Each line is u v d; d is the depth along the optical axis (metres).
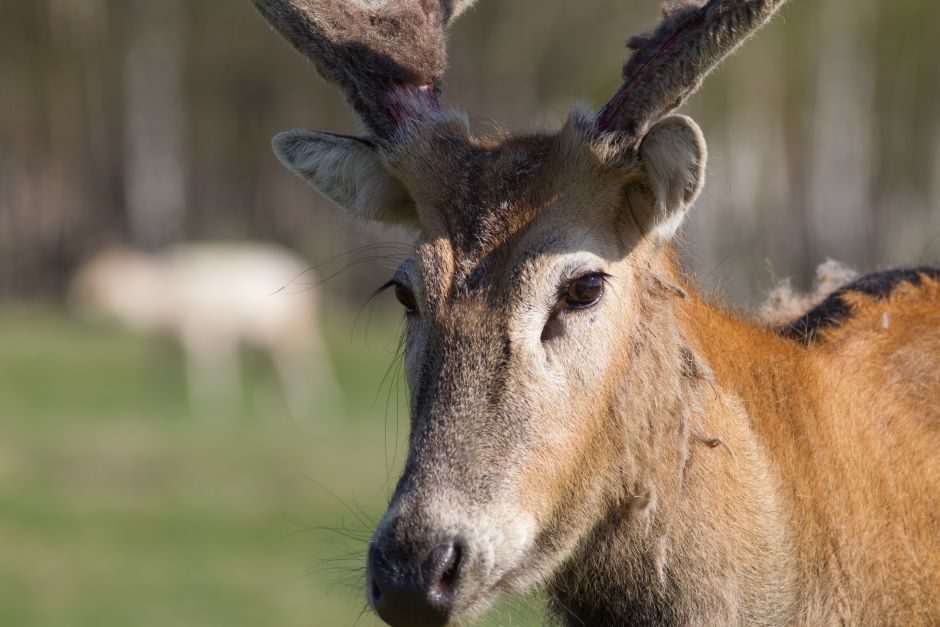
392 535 6.25
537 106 59.84
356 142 7.50
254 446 26.39
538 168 6.95
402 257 8.02
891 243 58.75
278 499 21.38
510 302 6.64
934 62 58.81
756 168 57.03
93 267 39.47
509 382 6.55
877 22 58.53
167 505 20.98
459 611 6.33
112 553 17.92
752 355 7.47
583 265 6.72
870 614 7.27
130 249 63.75
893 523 7.32
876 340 7.92
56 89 62.78
